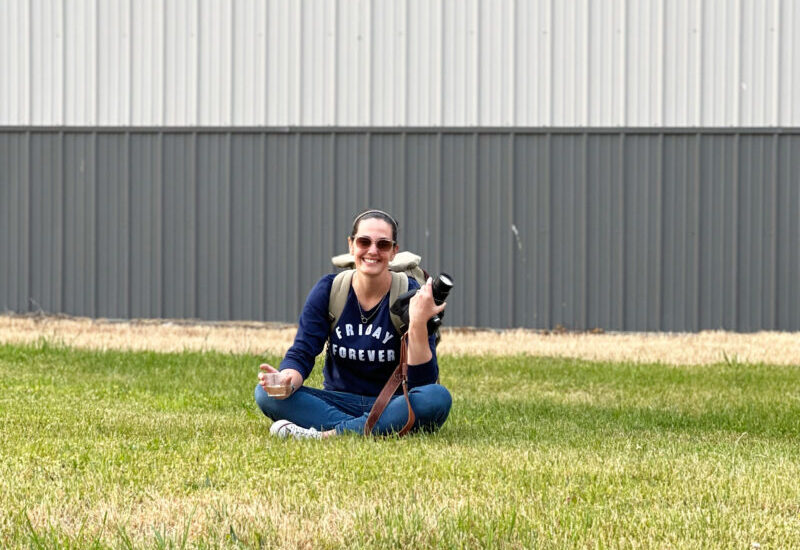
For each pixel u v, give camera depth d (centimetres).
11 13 1745
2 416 651
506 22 1653
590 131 1645
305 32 1686
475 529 381
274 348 1303
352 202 1684
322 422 611
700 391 932
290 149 1694
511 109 1658
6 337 1384
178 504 412
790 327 1636
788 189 1631
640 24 1638
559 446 591
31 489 434
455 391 916
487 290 1667
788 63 1625
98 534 367
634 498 442
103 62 1730
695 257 1642
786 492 459
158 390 862
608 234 1650
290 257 1698
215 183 1712
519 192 1661
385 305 612
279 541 365
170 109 1719
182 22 1711
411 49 1669
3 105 1753
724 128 1630
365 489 445
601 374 1055
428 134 1670
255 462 503
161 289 1725
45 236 1755
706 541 375
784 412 791
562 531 382
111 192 1736
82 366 1040
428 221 1675
